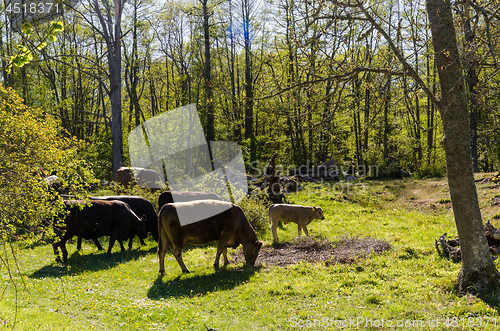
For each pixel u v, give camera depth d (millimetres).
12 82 30859
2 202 4344
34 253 11125
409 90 6160
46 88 31250
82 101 35938
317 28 6988
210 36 29234
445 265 7883
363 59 6059
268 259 9914
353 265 8484
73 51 34531
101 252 11547
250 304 6723
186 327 5609
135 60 33906
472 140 26625
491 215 12469
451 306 5938
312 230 13281
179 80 32906
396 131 34062
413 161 35250
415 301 6309
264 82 6316
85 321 5840
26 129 4477
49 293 7324
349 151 38969
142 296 7340
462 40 6598
